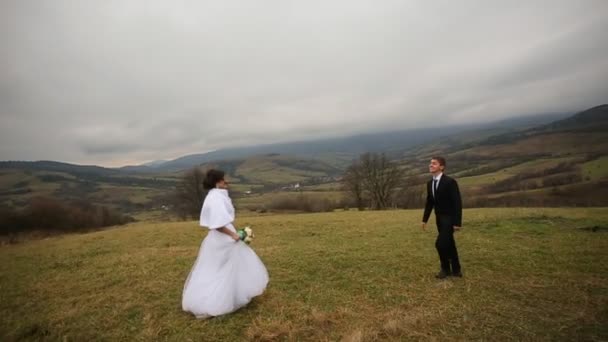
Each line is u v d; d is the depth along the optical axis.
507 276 7.75
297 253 11.36
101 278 9.64
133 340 5.59
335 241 13.55
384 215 23.23
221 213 6.18
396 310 6.18
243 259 6.70
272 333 5.48
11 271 11.45
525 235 12.47
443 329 5.36
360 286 7.65
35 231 49.16
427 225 16.75
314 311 6.20
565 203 49.91
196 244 15.20
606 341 4.75
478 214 19.41
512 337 5.01
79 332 6.07
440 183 7.62
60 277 10.12
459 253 10.16
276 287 7.86
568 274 7.64
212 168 6.55
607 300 6.12
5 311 7.36
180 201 55.28
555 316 5.61
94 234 22.84
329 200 70.75
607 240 10.86
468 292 6.89
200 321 6.17
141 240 17.27
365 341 5.10
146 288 8.38
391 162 53.97
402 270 8.70
